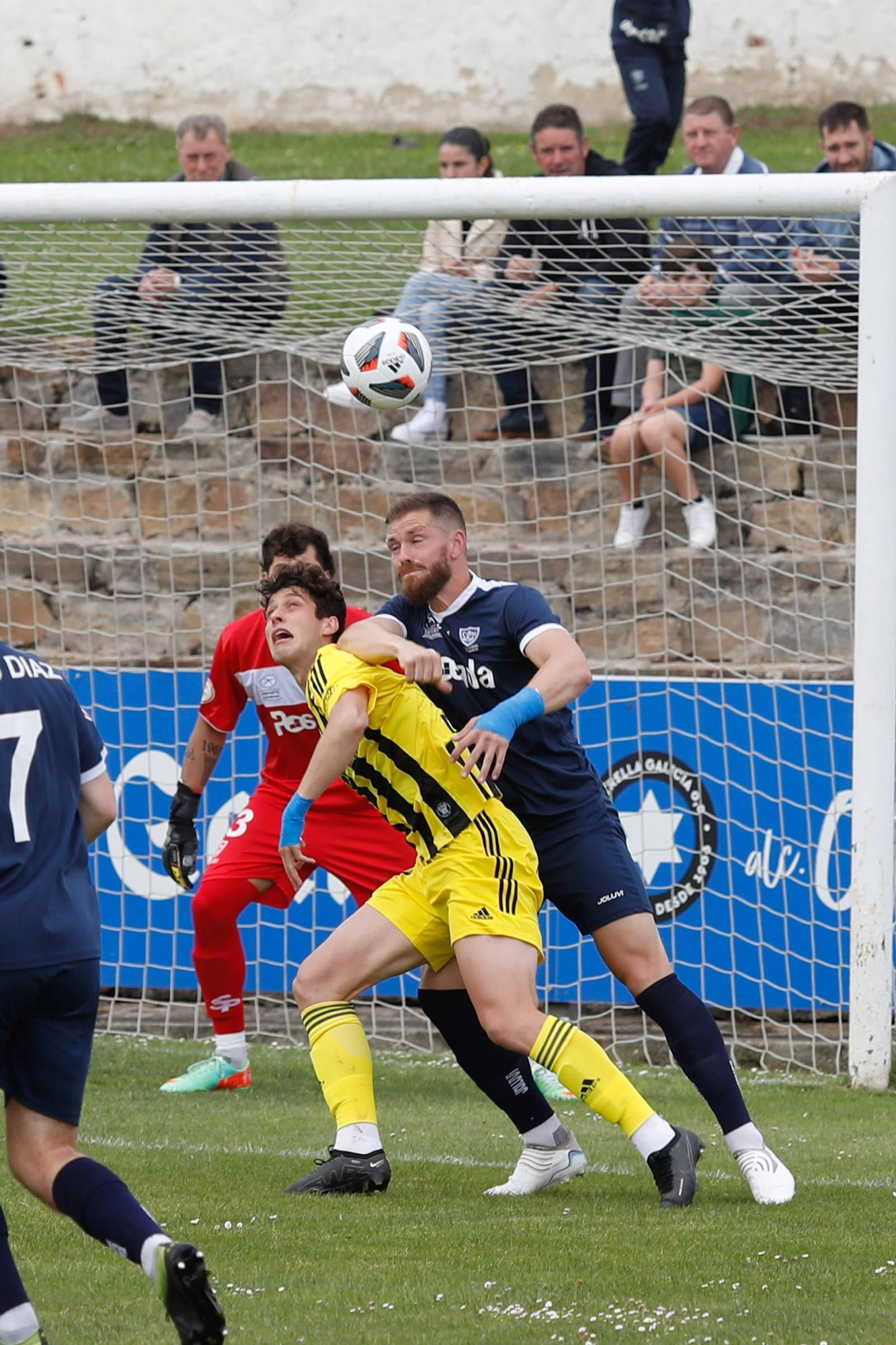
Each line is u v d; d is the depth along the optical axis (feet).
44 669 36.55
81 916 35.09
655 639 100.78
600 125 215.92
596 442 103.19
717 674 96.02
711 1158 57.31
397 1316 36.70
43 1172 34.53
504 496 102.37
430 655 46.85
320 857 69.56
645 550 103.76
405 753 47.93
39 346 100.32
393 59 219.82
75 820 36.09
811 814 82.69
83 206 77.41
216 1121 63.36
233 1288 39.09
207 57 223.10
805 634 99.91
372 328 67.82
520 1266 41.04
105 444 108.27
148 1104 67.21
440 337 95.71
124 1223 32.94
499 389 107.45
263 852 70.44
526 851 48.06
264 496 110.22
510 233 92.43
